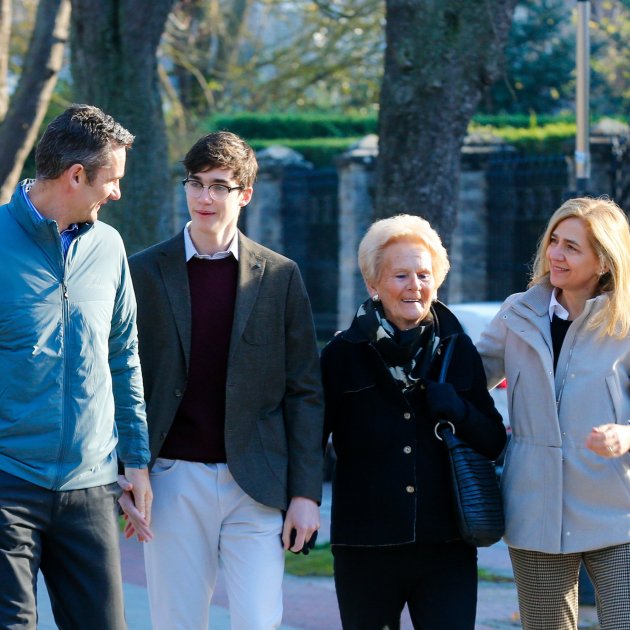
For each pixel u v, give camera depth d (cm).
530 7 5106
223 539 710
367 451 684
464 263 3406
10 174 1898
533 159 3259
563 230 696
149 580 723
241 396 698
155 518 707
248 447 702
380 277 691
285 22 4775
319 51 4616
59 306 605
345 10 3853
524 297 720
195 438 702
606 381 690
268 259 711
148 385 704
